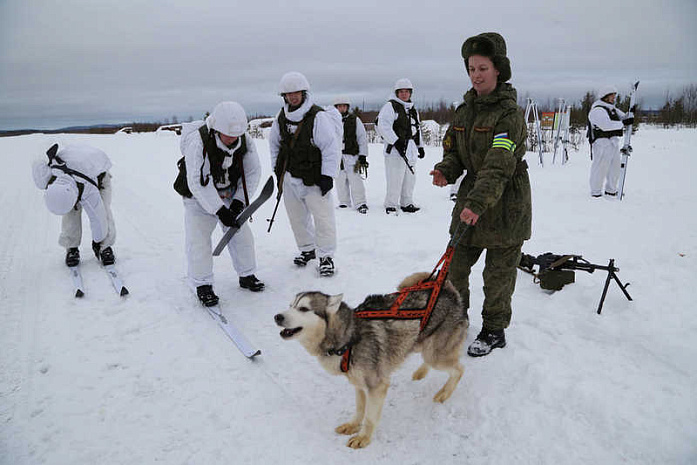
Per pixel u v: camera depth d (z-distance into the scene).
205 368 3.51
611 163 8.63
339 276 5.25
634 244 5.64
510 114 3.10
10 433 2.76
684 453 2.41
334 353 2.70
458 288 3.79
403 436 2.81
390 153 7.94
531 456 2.53
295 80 4.68
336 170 4.95
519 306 4.23
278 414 3.01
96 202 5.21
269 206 8.93
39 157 5.07
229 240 4.66
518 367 3.30
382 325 2.76
